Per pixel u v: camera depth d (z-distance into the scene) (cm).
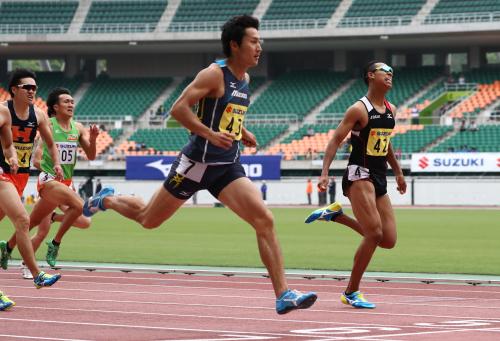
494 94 14300
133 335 2170
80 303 2905
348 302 2808
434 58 17562
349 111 2773
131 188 13738
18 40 15550
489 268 4481
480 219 9425
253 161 13462
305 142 14125
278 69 16488
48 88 16338
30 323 2403
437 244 6206
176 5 15900
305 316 2572
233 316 2567
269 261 2172
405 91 14862
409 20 14438
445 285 3581
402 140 13750
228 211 11525
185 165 2238
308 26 15000
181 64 16525
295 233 7431
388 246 2841
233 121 2236
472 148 13138
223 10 15700
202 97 2192
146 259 5016
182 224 8681
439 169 12875
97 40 15400
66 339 2100
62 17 15988
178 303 2906
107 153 14425
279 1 15575
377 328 2300
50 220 3769
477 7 14450
